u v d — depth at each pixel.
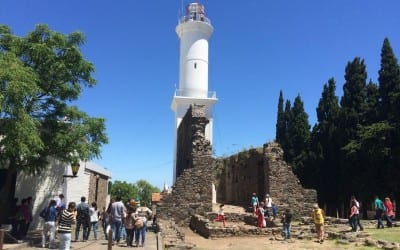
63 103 17.41
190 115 31.92
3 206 16.94
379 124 34.31
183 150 36.84
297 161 45.34
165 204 29.22
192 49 48.69
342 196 38.50
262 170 33.81
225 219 28.12
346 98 39.94
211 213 28.20
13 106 13.94
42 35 17.22
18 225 16.80
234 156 39.44
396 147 33.50
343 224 25.33
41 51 16.44
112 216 16.59
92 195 31.84
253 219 26.62
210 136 46.69
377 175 34.88
